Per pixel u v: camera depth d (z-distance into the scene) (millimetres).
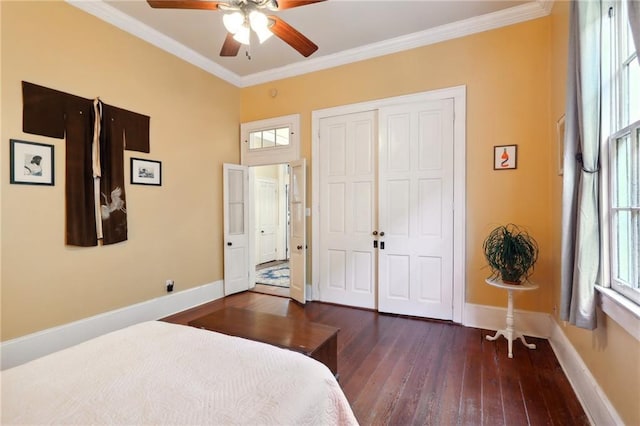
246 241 4918
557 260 2830
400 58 3754
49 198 2727
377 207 3953
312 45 2461
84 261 2971
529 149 3152
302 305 4156
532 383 2270
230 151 4734
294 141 4453
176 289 3895
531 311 3131
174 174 3865
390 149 3793
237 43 2498
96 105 3053
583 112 1817
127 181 3338
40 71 2672
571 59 1993
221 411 1008
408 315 3711
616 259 1724
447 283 3531
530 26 3139
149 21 3357
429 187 3607
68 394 1102
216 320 2477
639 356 1396
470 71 3396
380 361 2611
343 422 1268
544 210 3092
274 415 999
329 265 4254
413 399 2100
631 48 1631
